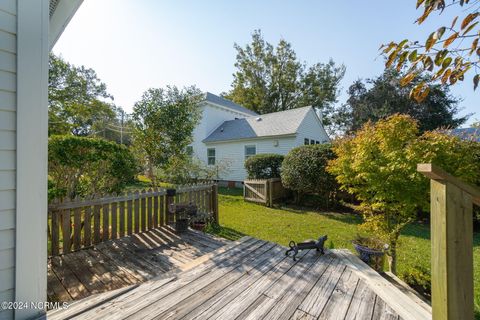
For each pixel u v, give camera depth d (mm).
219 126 15859
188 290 2066
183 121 8219
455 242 1248
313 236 4957
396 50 1546
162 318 1670
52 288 2367
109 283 2477
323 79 24781
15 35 1489
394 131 3182
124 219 3922
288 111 13695
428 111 13484
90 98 16938
